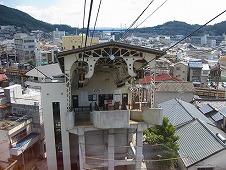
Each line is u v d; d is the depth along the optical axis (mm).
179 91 47844
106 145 23266
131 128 21266
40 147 32062
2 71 80375
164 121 26766
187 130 30047
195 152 25344
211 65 99500
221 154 23703
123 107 21844
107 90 24469
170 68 83875
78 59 19125
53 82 23719
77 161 25250
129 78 21172
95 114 19297
